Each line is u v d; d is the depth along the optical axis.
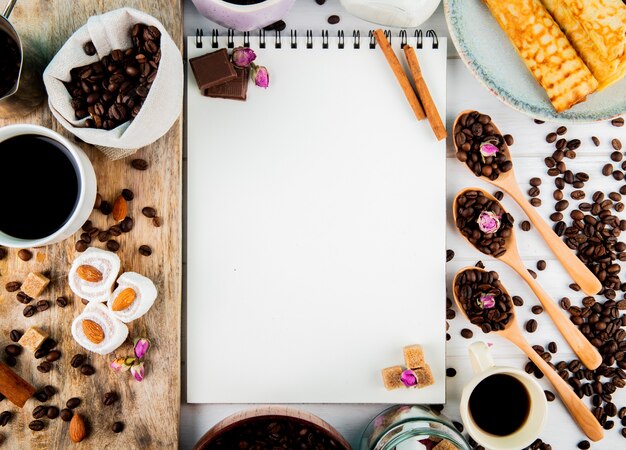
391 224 0.61
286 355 0.61
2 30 0.54
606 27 0.56
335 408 0.62
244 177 0.60
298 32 0.62
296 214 0.61
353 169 0.61
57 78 0.54
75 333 0.58
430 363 0.61
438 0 0.57
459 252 0.63
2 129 0.53
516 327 0.61
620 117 0.62
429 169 0.61
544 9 0.58
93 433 0.59
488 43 0.59
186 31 0.61
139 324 0.59
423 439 0.58
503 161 0.61
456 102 0.62
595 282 0.61
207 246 0.60
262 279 0.61
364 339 0.61
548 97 0.59
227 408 0.62
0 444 0.59
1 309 0.59
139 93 0.54
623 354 0.63
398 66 0.60
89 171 0.55
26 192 0.55
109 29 0.54
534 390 0.58
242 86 0.59
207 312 0.60
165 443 0.59
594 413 0.63
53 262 0.59
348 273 0.61
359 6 0.57
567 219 0.63
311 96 0.60
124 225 0.58
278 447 0.59
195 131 0.60
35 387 0.59
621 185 0.63
